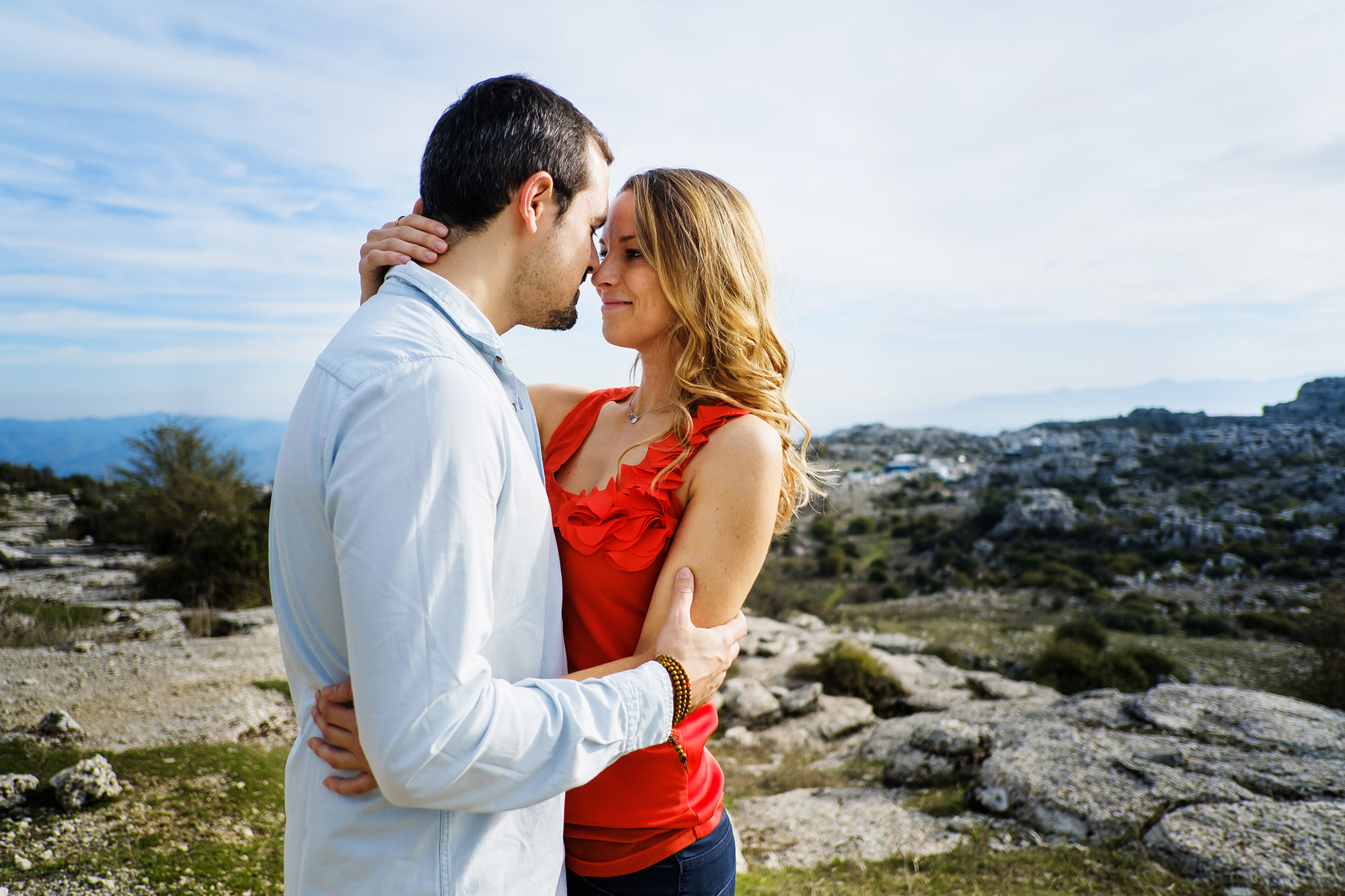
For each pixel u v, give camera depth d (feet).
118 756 14.46
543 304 4.28
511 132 3.90
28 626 29.30
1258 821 14.62
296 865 3.76
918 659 40.73
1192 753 18.39
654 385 5.31
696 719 4.74
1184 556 148.36
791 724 30.71
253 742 16.99
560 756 3.30
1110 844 14.94
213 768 14.06
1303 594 109.81
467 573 3.15
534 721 3.23
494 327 4.15
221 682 20.97
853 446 447.01
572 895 4.62
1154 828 14.69
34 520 106.52
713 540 4.27
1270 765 17.49
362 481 3.06
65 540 76.59
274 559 3.74
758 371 4.86
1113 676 42.86
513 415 3.83
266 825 12.16
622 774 4.44
